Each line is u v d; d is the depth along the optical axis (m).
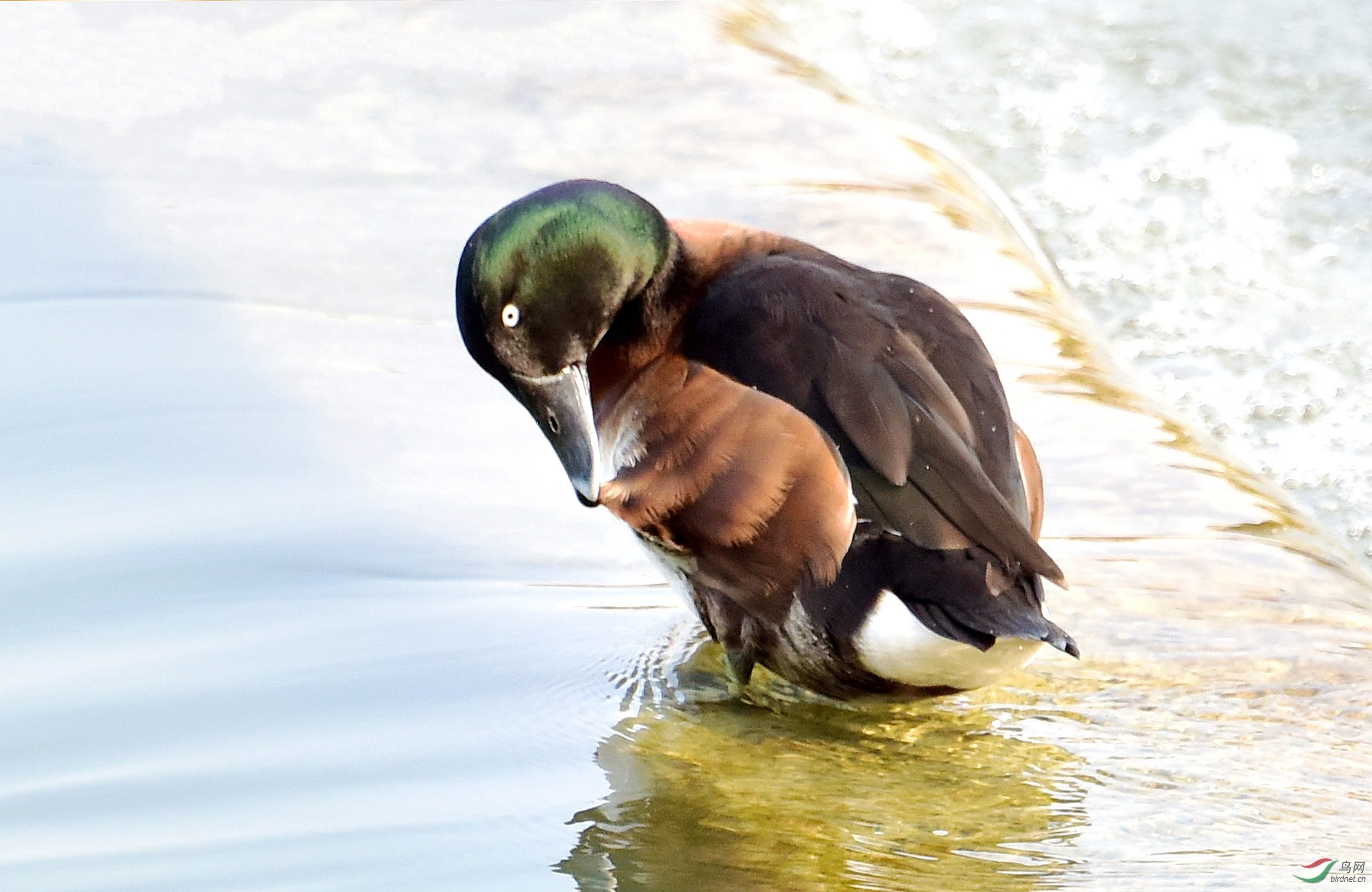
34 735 6.37
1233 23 15.09
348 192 11.33
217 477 8.16
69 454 8.35
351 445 8.45
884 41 15.07
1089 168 12.96
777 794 6.03
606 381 6.84
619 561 7.59
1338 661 6.79
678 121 12.29
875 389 6.32
